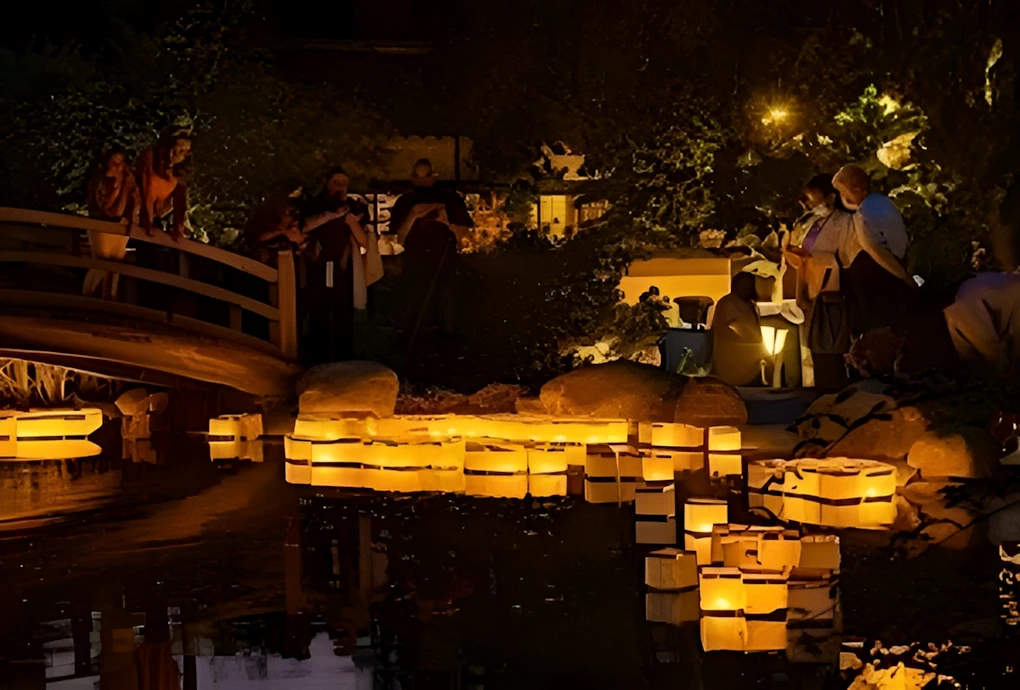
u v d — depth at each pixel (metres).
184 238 12.66
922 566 7.02
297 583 7.07
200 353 12.45
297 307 13.42
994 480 8.65
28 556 7.75
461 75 20.50
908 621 6.09
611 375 11.62
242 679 5.54
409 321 14.60
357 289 13.68
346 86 21.33
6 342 11.81
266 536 8.21
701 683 5.39
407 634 6.11
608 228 16.02
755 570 6.11
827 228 11.88
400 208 14.76
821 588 6.24
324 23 23.83
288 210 13.32
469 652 5.82
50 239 15.07
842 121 16.09
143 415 13.24
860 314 11.72
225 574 7.27
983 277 10.45
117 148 12.59
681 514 8.57
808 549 6.32
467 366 14.16
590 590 6.80
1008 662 5.49
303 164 18.72
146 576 7.23
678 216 16.20
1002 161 13.87
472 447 9.62
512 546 7.84
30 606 6.68
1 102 17.78
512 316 14.72
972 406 9.52
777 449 10.24
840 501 7.94
